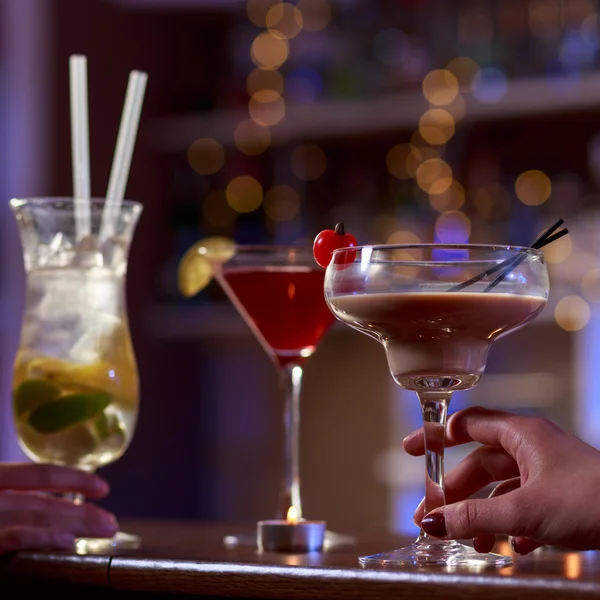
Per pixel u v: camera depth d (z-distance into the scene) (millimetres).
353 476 4035
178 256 3949
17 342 3592
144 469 3867
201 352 4246
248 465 4184
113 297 1486
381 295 1108
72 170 3705
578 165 3645
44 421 1413
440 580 985
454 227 3541
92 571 1230
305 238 3850
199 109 4082
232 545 1402
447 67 3500
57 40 3637
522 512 1037
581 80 3316
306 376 4145
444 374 1129
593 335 3568
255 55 3830
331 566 1070
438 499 1135
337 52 3678
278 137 3809
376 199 3846
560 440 1104
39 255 1460
